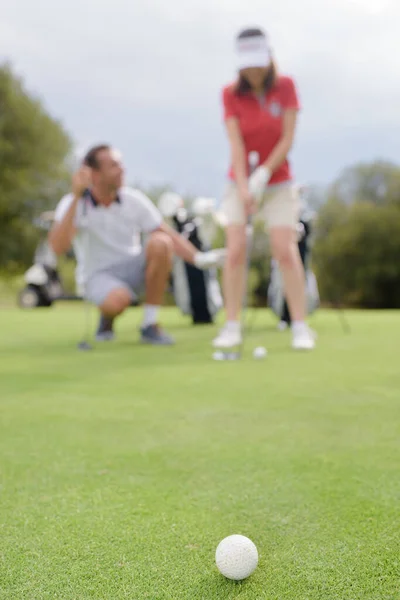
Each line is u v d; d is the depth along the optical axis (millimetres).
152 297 5293
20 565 1238
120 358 4242
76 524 1437
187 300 7293
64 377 3414
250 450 2002
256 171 4797
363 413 2492
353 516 1471
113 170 5070
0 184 21312
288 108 4734
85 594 1126
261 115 4723
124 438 2152
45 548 1313
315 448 2016
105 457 1940
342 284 28141
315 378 3316
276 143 4816
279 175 4832
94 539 1356
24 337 5887
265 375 3438
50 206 22312
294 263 4852
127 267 5391
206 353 4535
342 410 2543
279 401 2730
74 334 6203
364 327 6738
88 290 5480
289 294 4836
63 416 2473
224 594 1124
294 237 4902
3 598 1113
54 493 1635
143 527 1419
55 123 22516
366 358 4145
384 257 27797
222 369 3674
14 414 2510
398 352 4488
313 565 1231
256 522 1442
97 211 5215
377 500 1568
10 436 2182
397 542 1331
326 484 1686
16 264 22688
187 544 1330
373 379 3275
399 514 1479
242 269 4961
